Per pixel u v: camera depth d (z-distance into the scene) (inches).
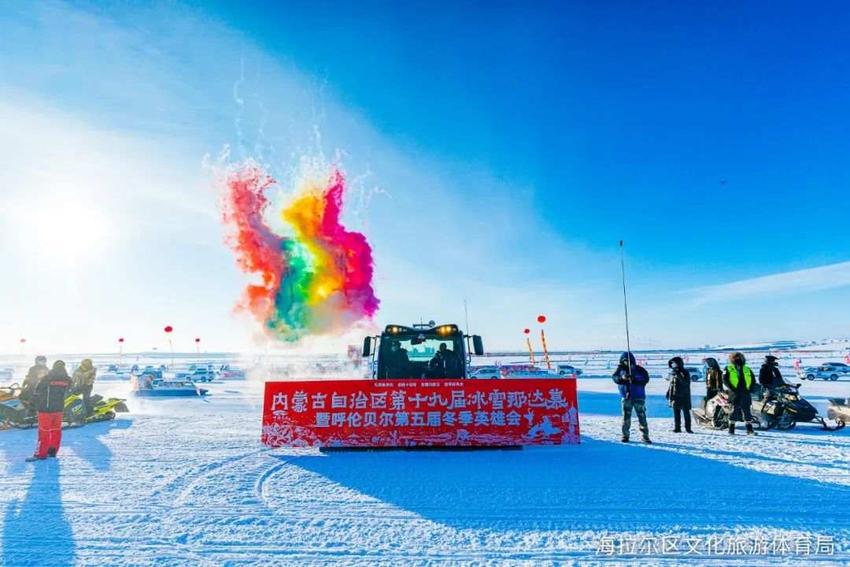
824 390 1086.4
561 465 315.9
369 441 371.6
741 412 439.5
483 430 374.6
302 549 185.5
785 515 218.7
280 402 377.4
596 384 1357.0
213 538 196.2
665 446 380.5
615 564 172.6
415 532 201.9
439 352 426.6
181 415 591.8
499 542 191.5
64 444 391.5
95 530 204.5
